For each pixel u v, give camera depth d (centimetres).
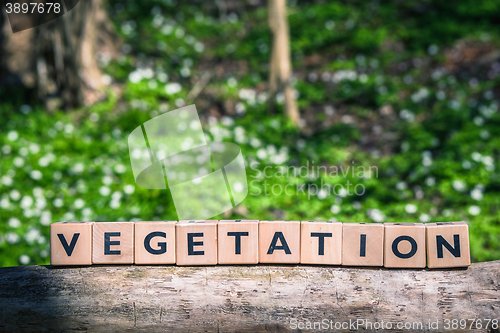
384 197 442
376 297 199
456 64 743
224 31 933
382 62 785
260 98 699
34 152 493
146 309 201
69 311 200
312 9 988
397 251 204
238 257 206
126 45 791
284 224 206
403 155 533
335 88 727
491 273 201
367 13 937
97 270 206
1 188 423
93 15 638
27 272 205
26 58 657
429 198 439
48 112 636
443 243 202
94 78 652
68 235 206
